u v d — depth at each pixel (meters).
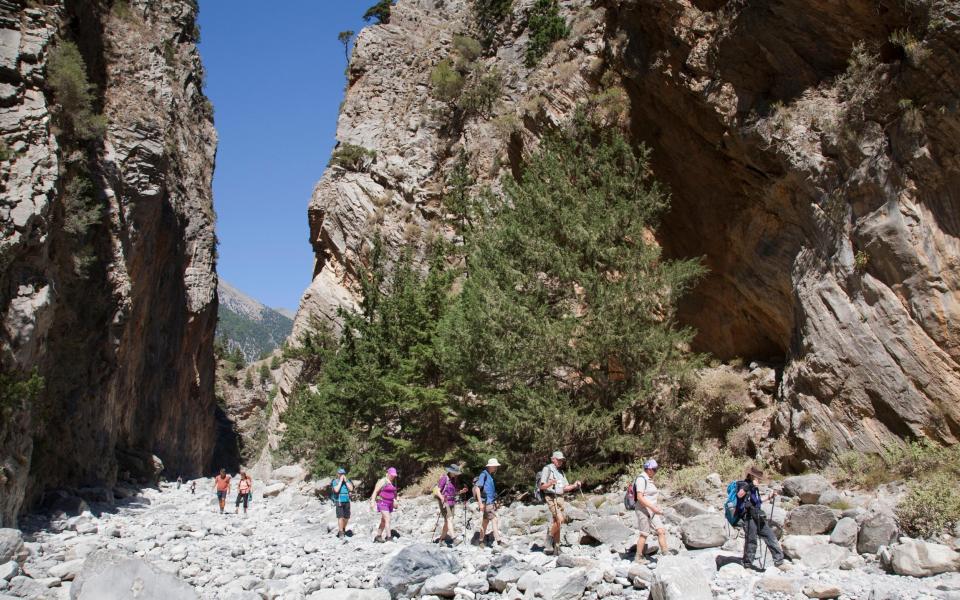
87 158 27.66
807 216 16.14
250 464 72.00
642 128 21.64
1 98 19.80
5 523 16.00
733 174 18.72
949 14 12.48
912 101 13.28
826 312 14.91
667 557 8.58
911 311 13.23
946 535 9.92
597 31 25.97
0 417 16.08
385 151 44.03
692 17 18.69
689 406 17.73
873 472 12.99
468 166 39.88
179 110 47.81
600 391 17.69
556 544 11.18
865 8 14.50
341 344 30.17
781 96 16.78
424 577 10.07
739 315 19.73
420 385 24.64
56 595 9.92
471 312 18.84
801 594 8.16
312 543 14.98
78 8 36.22
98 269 28.55
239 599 9.24
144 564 8.44
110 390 29.53
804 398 15.20
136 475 35.34
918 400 13.00
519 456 17.55
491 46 45.16
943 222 12.92
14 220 17.69
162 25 48.41
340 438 27.36
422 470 24.83
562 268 18.11
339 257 43.38
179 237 46.69
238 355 97.62
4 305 17.06
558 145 21.12
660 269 18.02
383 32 51.00
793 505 12.50
